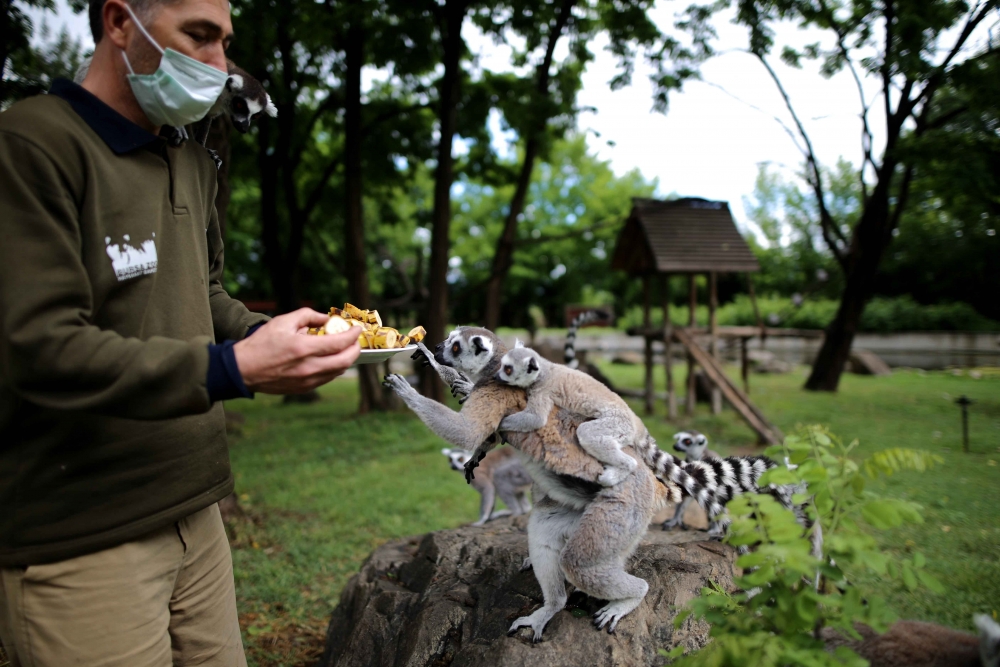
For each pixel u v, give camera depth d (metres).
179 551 2.04
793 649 1.67
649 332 12.66
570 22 12.43
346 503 7.16
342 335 1.69
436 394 12.34
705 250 12.16
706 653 1.81
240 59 10.19
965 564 5.09
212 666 2.21
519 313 35.81
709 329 12.48
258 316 2.44
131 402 1.55
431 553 3.76
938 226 23.00
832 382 14.58
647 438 3.09
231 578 2.31
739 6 11.50
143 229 1.87
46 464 1.74
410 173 14.96
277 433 11.59
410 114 13.94
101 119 1.82
